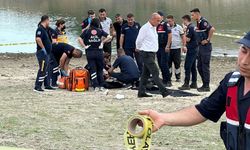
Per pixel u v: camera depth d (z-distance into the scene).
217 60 26.61
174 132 10.46
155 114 3.53
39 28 15.54
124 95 15.42
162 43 17.62
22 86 17.30
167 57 17.75
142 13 57.59
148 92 16.16
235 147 3.25
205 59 16.52
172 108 13.33
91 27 16.12
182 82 19.34
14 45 34.41
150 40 14.58
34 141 9.45
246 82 3.23
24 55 28.56
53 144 9.28
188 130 10.70
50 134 10.06
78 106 13.27
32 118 11.55
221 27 42.31
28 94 15.37
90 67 16.25
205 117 3.54
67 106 13.25
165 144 9.48
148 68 14.80
